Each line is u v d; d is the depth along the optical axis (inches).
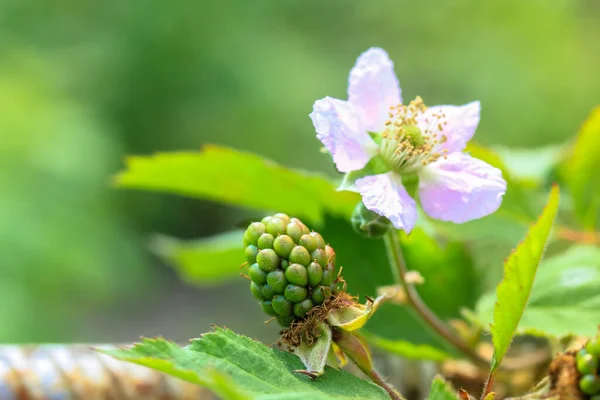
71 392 12.4
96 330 57.4
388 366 13.8
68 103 56.2
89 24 70.3
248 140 71.9
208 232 71.7
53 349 12.6
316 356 10.8
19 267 44.2
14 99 50.6
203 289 63.8
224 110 72.3
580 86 61.5
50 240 46.4
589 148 14.6
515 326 11.0
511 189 13.9
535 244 10.8
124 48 70.2
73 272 47.1
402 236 12.9
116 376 12.6
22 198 46.6
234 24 74.7
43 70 60.1
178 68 72.1
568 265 12.8
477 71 69.2
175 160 14.1
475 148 13.7
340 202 13.7
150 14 71.6
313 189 13.7
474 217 11.8
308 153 70.7
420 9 77.9
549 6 68.9
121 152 64.3
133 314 60.3
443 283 13.4
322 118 11.6
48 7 68.2
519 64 66.2
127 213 63.1
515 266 10.9
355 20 79.9
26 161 48.3
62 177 49.4
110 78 68.9
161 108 71.9
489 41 70.8
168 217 68.6
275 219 11.0
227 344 10.7
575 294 12.5
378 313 13.1
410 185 11.9
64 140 51.3
